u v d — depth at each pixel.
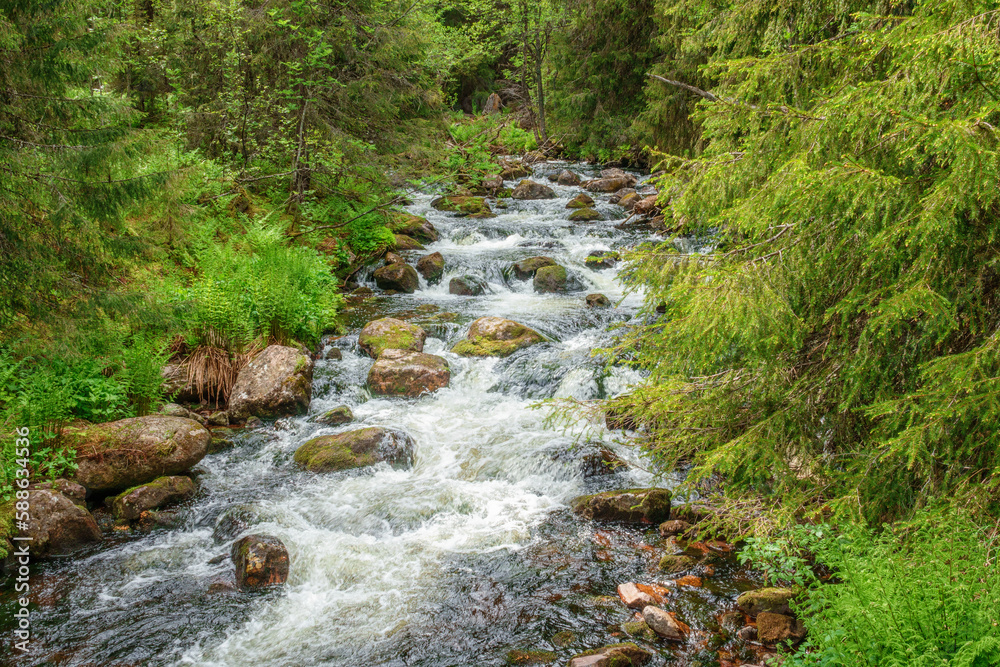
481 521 5.87
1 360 6.23
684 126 17.28
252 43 12.94
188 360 8.24
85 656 4.32
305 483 6.50
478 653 4.29
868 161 3.71
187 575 5.18
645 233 14.98
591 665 3.99
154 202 8.25
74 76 6.09
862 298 3.75
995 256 3.52
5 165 5.64
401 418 7.80
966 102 3.48
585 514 5.87
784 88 5.00
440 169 15.41
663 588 4.81
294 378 7.96
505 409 7.99
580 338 9.75
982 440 3.44
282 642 4.45
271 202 13.13
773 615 4.31
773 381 4.51
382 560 5.34
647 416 5.14
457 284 12.12
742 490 4.88
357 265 12.91
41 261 5.86
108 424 6.47
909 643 2.82
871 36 4.15
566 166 24.33
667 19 17.06
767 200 3.91
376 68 13.72
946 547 3.21
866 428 4.33
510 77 34.94
